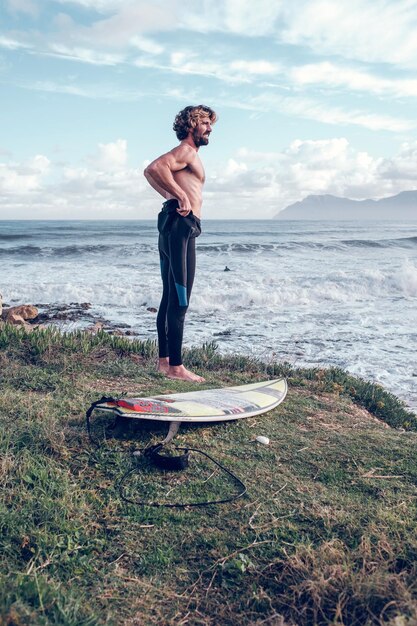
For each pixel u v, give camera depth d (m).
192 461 3.69
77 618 2.31
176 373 5.56
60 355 6.09
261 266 25.42
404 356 10.46
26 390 4.95
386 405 6.19
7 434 3.79
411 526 2.99
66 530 2.91
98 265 26.17
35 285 18.64
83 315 14.72
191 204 5.05
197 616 2.44
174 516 3.09
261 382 5.78
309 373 7.05
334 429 4.54
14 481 3.28
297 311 16.14
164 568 2.72
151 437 3.98
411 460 3.89
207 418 4.10
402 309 16.33
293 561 2.67
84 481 3.38
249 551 2.83
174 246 5.07
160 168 4.82
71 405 4.52
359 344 11.51
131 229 65.38
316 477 3.58
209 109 5.01
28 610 2.21
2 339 6.20
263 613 2.45
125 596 2.53
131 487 3.35
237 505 3.21
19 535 2.81
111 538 2.91
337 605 2.33
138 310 15.80
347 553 2.74
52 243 39.53
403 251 35.25
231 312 16.02
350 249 35.88
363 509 3.18
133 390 5.25
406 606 2.31
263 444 4.05
